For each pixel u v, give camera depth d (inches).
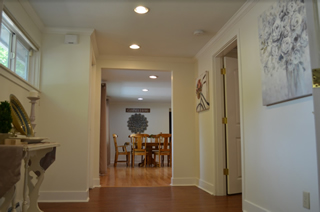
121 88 307.3
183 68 195.3
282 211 90.8
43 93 138.1
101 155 247.6
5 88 96.0
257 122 107.7
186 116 191.8
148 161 339.6
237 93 160.4
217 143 154.4
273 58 95.1
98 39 157.1
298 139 84.0
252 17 113.7
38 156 98.3
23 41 125.8
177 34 149.2
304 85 79.1
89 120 145.1
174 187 177.0
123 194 152.8
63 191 133.6
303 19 80.2
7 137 76.9
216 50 153.7
